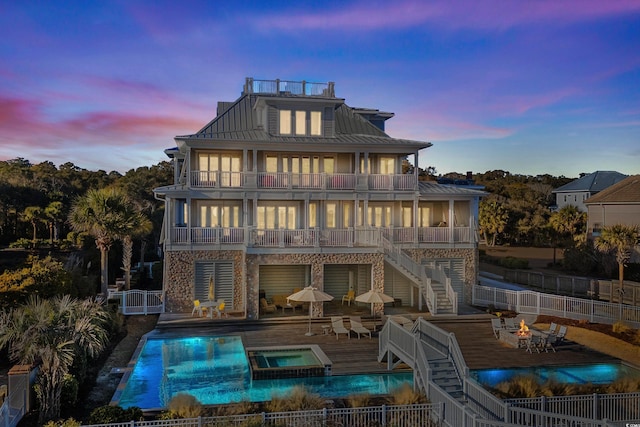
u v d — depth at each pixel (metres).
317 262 25.91
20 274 20.53
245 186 27.58
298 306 27.11
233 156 28.95
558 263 46.78
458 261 29.11
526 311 26.02
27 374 12.61
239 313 25.56
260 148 28.20
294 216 29.73
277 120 29.00
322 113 29.56
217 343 20.84
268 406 12.55
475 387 13.12
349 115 32.09
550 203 89.38
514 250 61.06
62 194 61.53
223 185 27.44
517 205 72.81
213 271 26.41
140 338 21.36
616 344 20.23
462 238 29.27
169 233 26.02
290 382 15.95
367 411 11.83
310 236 26.11
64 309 13.80
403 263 26.58
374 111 34.53
